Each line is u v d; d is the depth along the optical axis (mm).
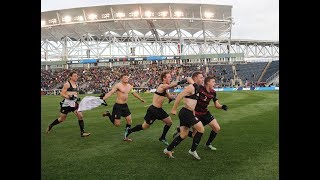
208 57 59531
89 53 72750
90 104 9734
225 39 73875
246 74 57406
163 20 65562
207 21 64938
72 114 17062
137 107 20016
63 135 10383
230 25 67500
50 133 10828
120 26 69312
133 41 71688
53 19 67750
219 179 5520
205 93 7602
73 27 69688
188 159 6891
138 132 10719
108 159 7035
